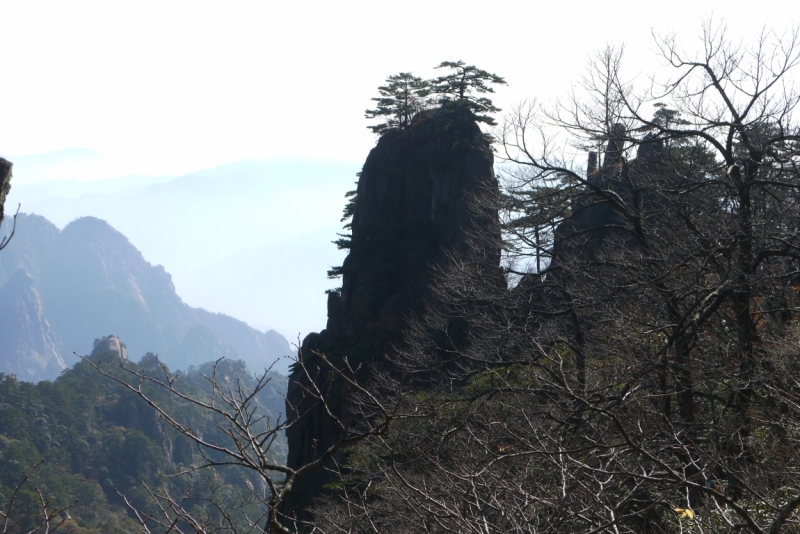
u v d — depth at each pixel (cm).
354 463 1309
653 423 997
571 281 1936
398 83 5053
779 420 944
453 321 3131
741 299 1355
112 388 13838
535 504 641
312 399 3638
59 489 9681
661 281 1425
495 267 2072
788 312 1323
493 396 1441
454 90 4756
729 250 1334
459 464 716
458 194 4225
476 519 593
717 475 878
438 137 4416
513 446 842
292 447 3684
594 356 1448
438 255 4103
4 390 12462
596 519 636
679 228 1652
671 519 762
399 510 912
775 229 1488
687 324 1302
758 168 1545
